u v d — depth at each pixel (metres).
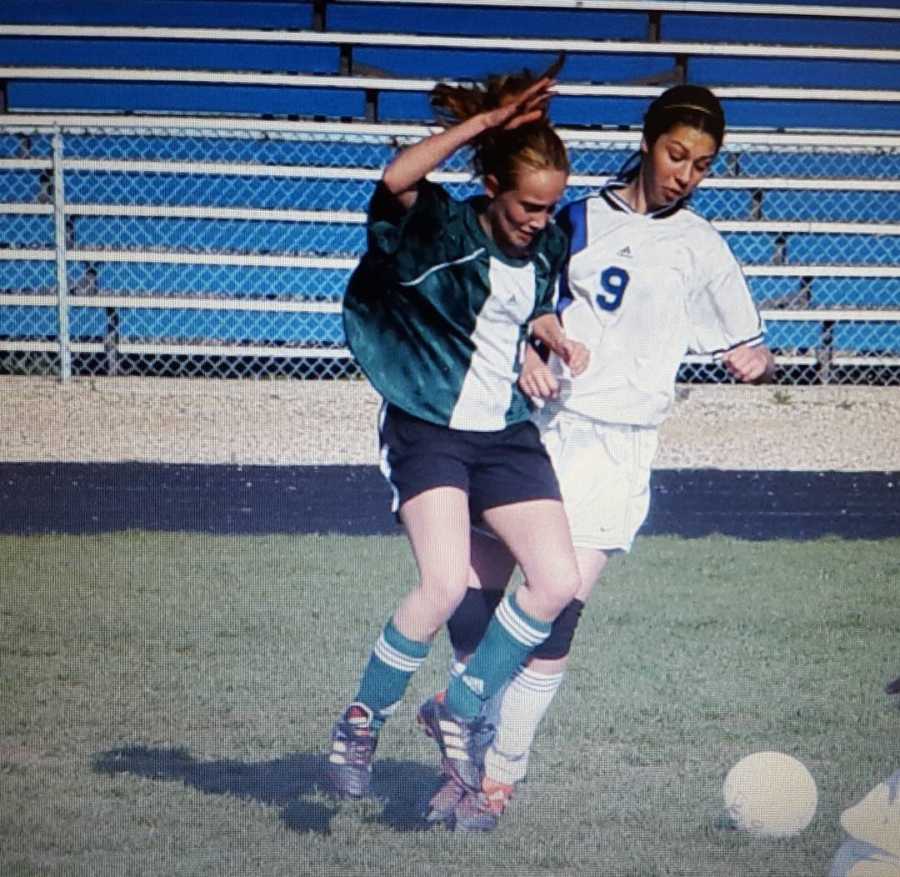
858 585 25.17
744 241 43.50
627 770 15.08
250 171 42.62
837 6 46.66
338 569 25.58
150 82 44.84
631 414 14.16
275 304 41.50
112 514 30.41
